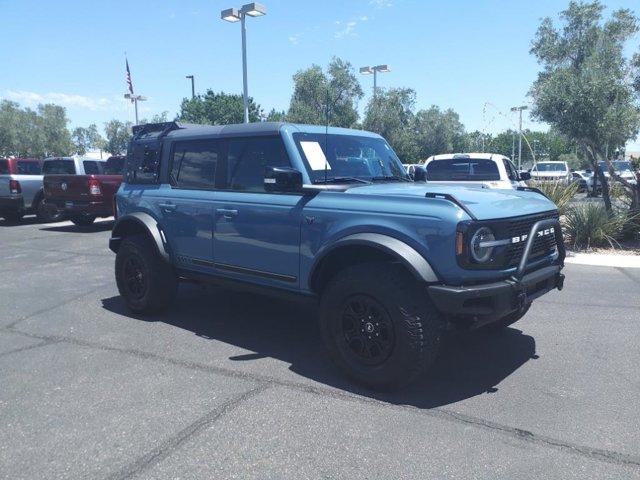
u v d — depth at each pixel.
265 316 6.30
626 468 3.09
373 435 3.47
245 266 5.10
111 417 3.72
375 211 4.11
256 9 20.03
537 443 3.36
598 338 5.40
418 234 3.87
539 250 4.43
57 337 5.52
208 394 4.09
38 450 3.31
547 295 7.16
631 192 11.91
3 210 15.83
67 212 14.24
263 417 3.72
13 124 65.88
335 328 4.27
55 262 9.96
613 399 4.00
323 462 3.16
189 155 5.77
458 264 3.73
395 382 4.00
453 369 4.61
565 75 10.67
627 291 7.35
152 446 3.34
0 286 7.93
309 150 4.86
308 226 4.50
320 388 4.21
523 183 13.03
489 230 3.85
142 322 6.05
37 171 17.02
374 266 4.05
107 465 3.14
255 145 5.08
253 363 4.76
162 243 5.87
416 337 3.84
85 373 4.52
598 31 12.02
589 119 10.40
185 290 7.61
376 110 23.45
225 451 3.28
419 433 3.49
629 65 11.11
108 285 8.02
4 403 3.95
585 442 3.38
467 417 3.71
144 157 6.36
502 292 3.81
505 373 4.52
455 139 45.59
